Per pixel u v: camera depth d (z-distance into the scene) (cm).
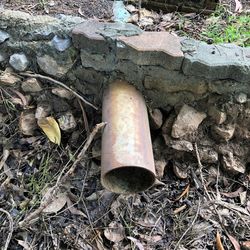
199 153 67
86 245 60
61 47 63
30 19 64
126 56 62
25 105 67
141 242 61
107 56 63
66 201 63
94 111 67
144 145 57
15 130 68
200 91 64
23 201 62
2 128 68
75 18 66
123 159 55
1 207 62
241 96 63
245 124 66
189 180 67
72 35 62
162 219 63
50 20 64
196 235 62
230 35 74
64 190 64
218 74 61
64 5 80
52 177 64
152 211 64
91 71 65
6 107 68
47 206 61
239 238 62
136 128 59
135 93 64
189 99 65
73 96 67
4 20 64
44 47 64
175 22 80
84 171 65
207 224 63
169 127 67
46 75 67
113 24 64
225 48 63
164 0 82
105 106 62
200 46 63
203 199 65
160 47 61
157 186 66
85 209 63
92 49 62
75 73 66
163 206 64
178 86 64
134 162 55
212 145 68
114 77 64
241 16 81
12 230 58
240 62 61
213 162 68
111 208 63
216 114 65
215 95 64
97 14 79
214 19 80
